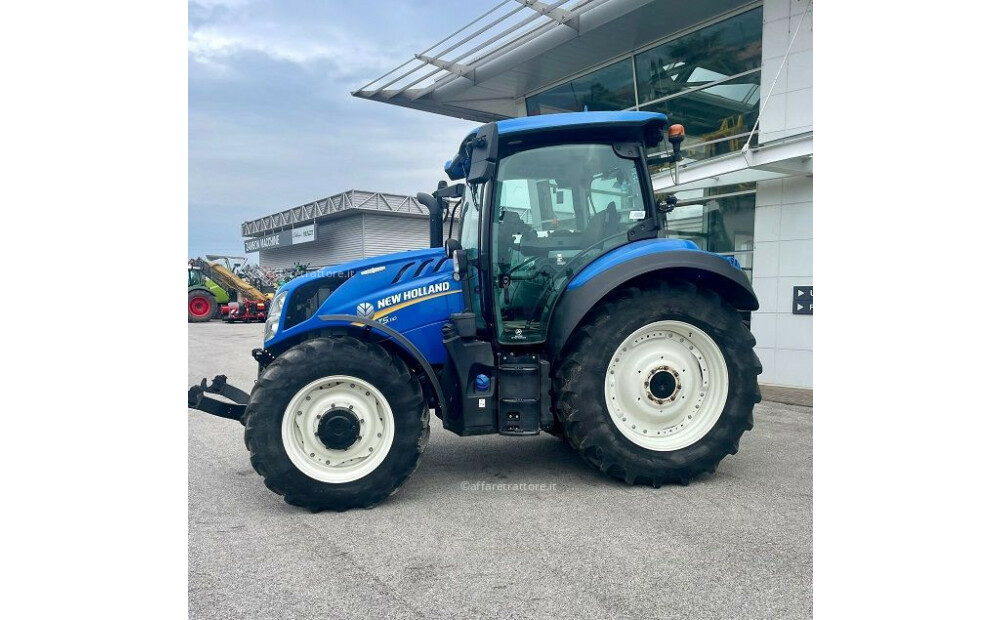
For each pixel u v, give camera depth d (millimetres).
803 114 6383
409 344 3371
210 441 4703
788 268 6562
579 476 3730
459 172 4328
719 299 3639
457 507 3213
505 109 11156
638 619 2113
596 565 2508
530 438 4738
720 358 3604
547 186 3654
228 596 2301
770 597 2244
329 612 2184
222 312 19078
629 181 3766
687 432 3602
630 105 8727
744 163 6195
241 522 3037
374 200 22266
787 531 2830
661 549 2650
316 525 2990
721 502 3236
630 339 3562
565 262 3680
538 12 7395
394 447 3213
